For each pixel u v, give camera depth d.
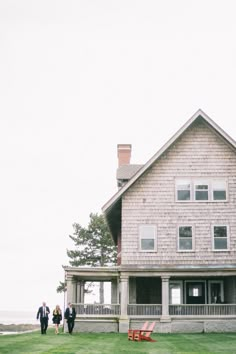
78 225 67.94
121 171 39.81
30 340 25.55
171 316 34.03
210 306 34.53
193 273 34.44
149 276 34.62
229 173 36.12
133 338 26.84
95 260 66.31
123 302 34.12
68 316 31.84
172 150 36.50
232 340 26.98
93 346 22.84
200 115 36.00
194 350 21.59
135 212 35.69
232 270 34.34
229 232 35.34
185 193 35.94
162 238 35.34
